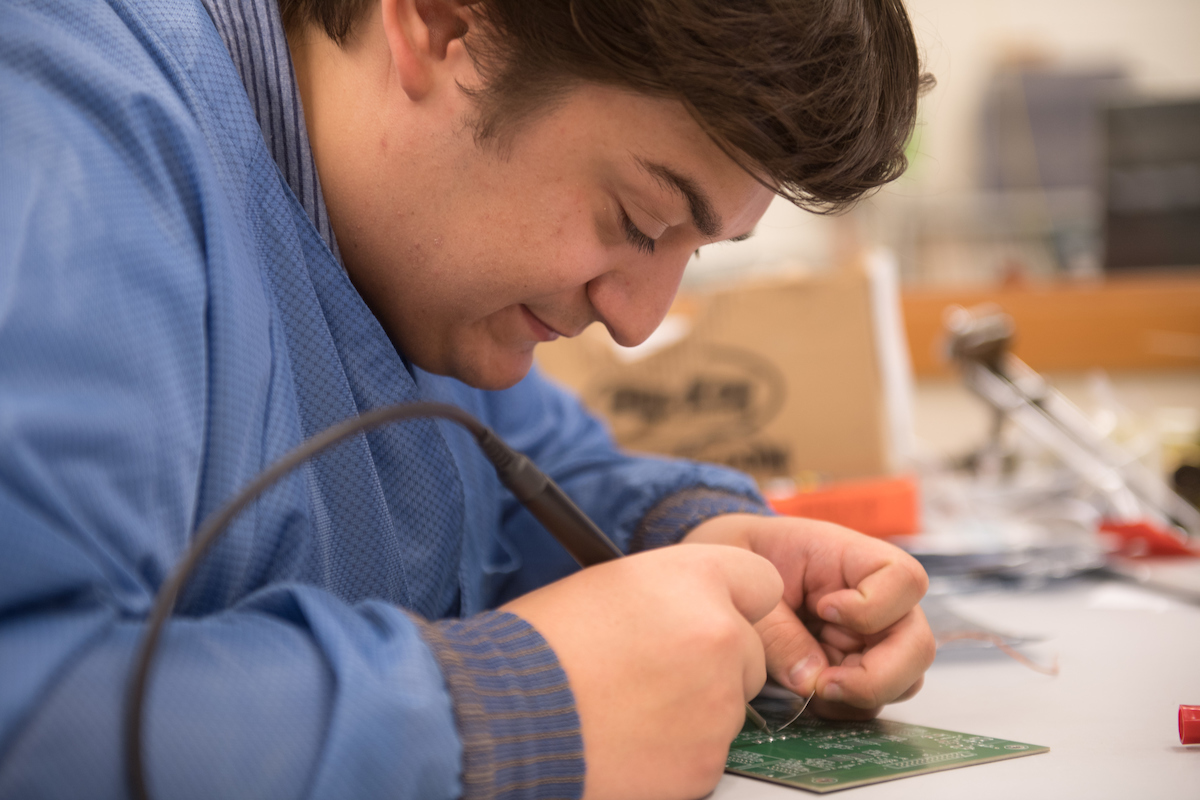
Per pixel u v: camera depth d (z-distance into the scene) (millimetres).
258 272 543
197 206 500
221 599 465
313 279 608
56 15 506
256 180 587
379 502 607
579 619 502
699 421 1367
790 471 1351
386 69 607
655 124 535
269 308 539
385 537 609
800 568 700
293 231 598
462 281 607
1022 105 3867
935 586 1012
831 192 569
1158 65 4266
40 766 353
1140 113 2334
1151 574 1040
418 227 606
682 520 806
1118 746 548
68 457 387
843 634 675
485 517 852
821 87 524
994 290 2414
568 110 545
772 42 507
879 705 619
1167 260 2357
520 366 665
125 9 551
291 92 624
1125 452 1428
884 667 619
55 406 384
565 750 454
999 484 1596
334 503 593
